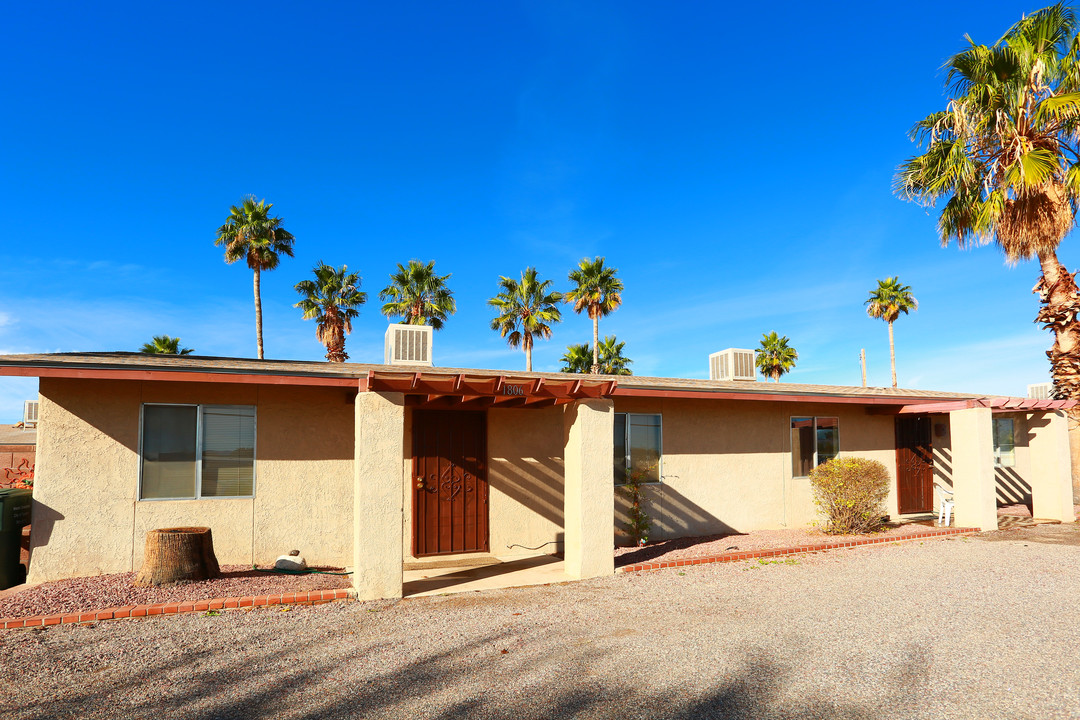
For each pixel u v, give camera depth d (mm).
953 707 4230
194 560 7621
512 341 40188
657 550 10367
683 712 4180
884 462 14195
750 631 5938
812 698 4395
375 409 7555
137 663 5121
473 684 4664
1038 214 13219
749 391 11094
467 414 10414
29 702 4359
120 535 8273
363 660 5191
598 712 4184
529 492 10680
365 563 7312
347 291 37688
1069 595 7211
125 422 8430
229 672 4918
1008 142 13156
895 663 5055
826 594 7375
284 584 7695
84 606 6566
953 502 13117
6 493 8469
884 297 49031
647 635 5840
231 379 7793
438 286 38656
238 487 8906
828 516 12281
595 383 8555
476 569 9258
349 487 9453
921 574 8406
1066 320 13773
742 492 12414
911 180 14500
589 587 7949
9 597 6992
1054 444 13766
